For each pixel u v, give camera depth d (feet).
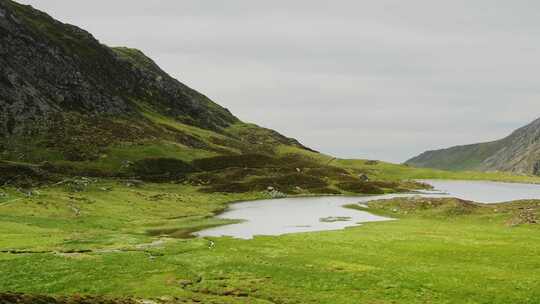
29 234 230.07
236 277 163.43
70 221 273.95
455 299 136.56
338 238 237.86
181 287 152.46
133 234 255.91
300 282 156.46
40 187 360.28
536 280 151.43
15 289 142.41
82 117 621.72
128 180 469.98
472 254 192.24
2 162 393.50
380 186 615.57
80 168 474.49
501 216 304.09
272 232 271.28
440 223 296.10
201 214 348.79
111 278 158.30
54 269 166.20
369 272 167.12
